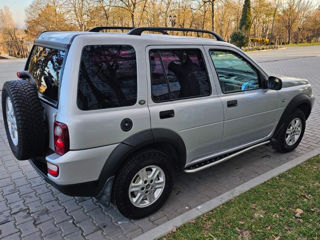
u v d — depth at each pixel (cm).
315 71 1415
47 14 3203
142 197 276
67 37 237
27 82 246
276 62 1941
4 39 5612
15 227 273
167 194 296
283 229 260
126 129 243
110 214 293
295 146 440
